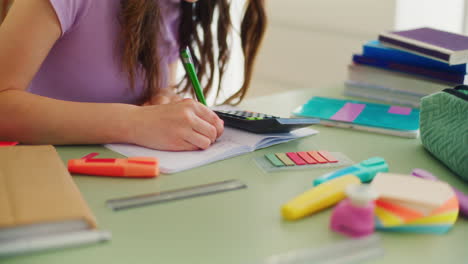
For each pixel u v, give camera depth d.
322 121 0.86
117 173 0.62
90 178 0.62
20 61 0.77
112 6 0.90
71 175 0.62
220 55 1.12
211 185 0.60
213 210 0.54
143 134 0.72
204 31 1.08
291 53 1.83
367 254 0.46
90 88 0.93
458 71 0.93
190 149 0.71
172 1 1.01
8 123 0.74
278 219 0.52
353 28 1.64
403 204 0.51
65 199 0.50
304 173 0.65
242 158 0.70
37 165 0.59
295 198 0.54
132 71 0.92
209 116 0.74
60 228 0.46
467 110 0.64
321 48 1.74
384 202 0.52
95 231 0.47
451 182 0.64
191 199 0.57
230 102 1.03
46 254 0.45
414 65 0.98
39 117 0.74
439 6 1.53
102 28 0.90
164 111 0.73
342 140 0.79
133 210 0.54
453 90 0.70
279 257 0.44
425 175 0.60
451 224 0.50
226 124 0.81
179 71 1.44
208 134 0.72
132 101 0.99
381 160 0.65
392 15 1.53
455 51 0.87
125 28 0.90
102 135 0.73
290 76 1.86
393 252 0.47
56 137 0.73
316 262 0.44
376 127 0.83
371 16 1.58
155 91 0.98
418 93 0.98
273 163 0.67
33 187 0.52
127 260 0.45
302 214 0.52
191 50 1.10
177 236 0.49
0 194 0.50
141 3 0.88
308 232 0.50
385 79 1.02
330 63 1.73
